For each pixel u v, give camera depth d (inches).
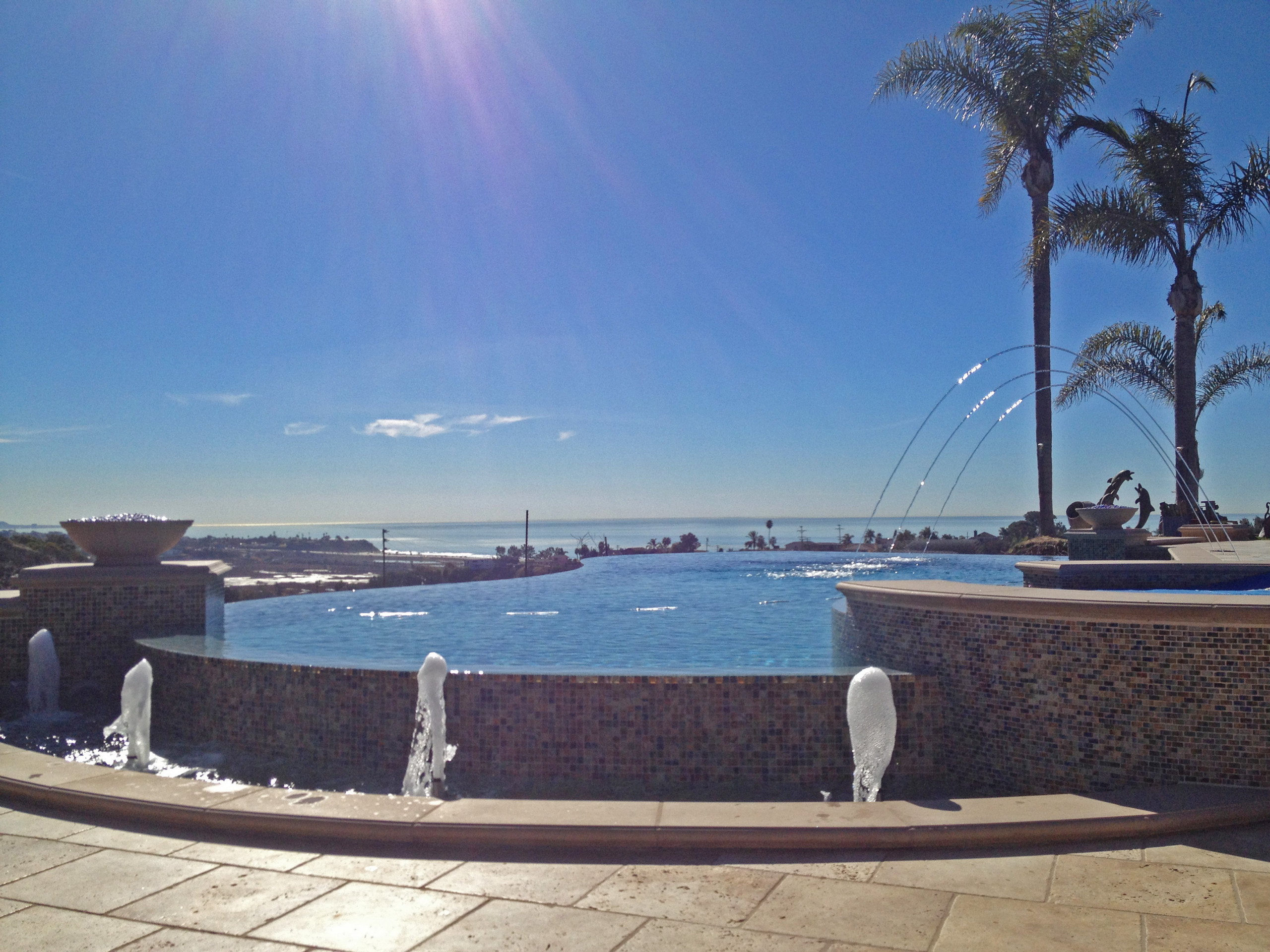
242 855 172.6
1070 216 704.4
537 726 273.0
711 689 267.9
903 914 142.2
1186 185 671.1
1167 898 145.8
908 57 864.9
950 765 266.4
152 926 141.9
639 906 147.6
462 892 154.6
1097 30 794.2
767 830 169.9
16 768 213.8
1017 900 146.3
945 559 956.0
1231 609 215.3
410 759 280.7
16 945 135.3
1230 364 793.6
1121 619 229.8
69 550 768.9
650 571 1002.7
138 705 295.7
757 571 935.7
